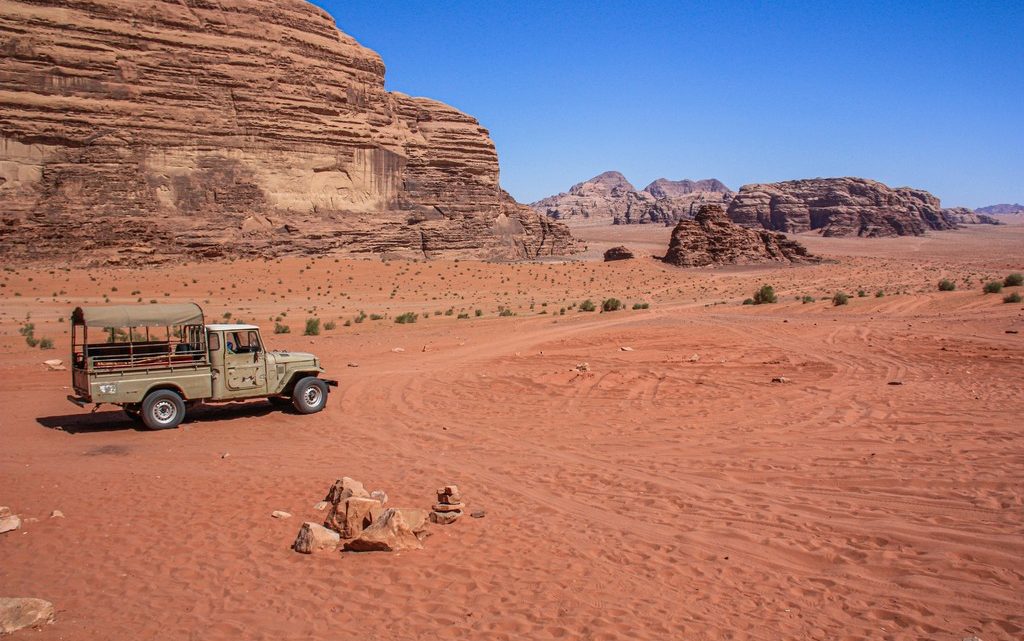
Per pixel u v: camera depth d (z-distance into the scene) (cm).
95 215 9800
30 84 10069
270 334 4112
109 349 1538
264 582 749
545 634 633
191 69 11281
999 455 1145
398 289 8525
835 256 16212
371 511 895
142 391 1545
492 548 843
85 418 1688
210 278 8231
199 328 1622
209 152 11269
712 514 959
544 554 823
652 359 2448
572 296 8100
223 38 11706
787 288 8775
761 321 3566
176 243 9694
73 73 10356
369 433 1534
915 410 1520
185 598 713
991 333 2617
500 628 645
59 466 1248
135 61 10831
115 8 10819
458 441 1444
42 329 4322
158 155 10819
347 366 2586
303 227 11169
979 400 1584
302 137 12200
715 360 2386
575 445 1380
